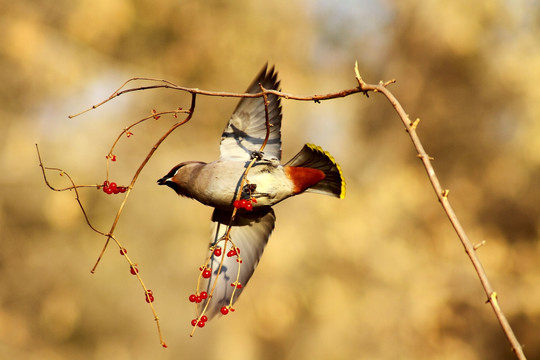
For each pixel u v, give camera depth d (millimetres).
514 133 18781
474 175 18766
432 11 18719
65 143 16578
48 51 16703
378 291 17031
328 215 17312
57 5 16906
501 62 18625
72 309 16547
